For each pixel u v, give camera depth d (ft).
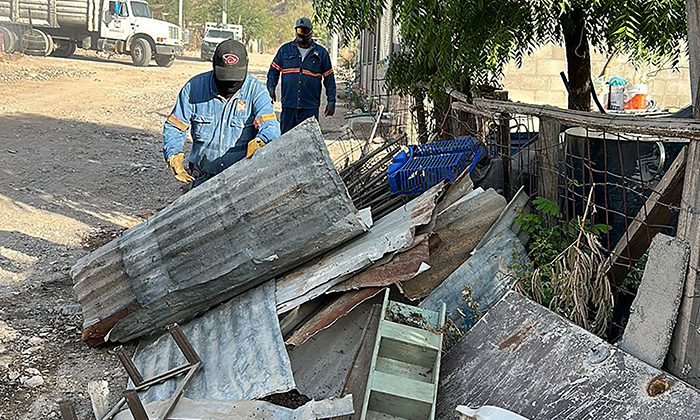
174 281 14.26
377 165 21.26
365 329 12.38
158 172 33.99
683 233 9.86
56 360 14.49
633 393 9.30
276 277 14.19
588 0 17.28
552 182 14.30
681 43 22.97
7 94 62.64
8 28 99.35
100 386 11.86
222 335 13.26
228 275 13.96
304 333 12.35
